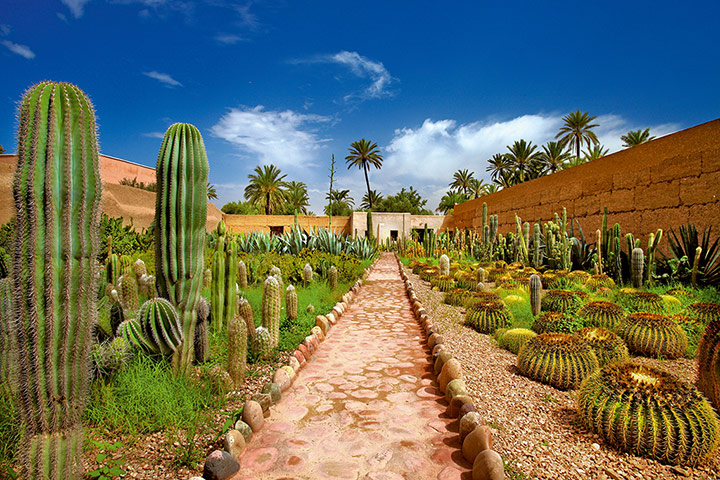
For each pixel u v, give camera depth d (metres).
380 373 4.24
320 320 5.89
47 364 1.89
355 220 33.69
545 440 2.85
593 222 15.13
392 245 32.16
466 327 6.40
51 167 1.92
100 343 3.50
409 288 10.26
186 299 3.79
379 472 2.45
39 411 1.89
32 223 1.87
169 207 3.68
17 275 1.88
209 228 28.39
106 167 22.38
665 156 11.77
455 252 20.91
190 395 3.26
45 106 1.96
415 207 58.69
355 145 50.38
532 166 37.00
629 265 9.96
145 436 2.82
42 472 1.89
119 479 2.34
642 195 12.69
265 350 4.54
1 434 2.52
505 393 3.72
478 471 2.28
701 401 2.68
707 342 3.34
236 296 5.54
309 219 34.38
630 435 2.66
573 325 5.39
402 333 6.02
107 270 6.71
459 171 54.28
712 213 10.24
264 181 41.44
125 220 17.58
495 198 24.47
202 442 2.78
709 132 10.34
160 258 3.71
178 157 3.68
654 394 2.73
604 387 2.92
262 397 3.21
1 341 2.61
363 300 9.17
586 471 2.49
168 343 3.61
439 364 4.09
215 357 4.45
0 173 12.80
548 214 18.36
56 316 1.91
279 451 2.70
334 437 2.88
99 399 3.00
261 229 33.44
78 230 2.00
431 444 2.77
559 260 11.91
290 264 9.98
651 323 4.77
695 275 8.46
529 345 4.20
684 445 2.54
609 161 14.30
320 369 4.38
